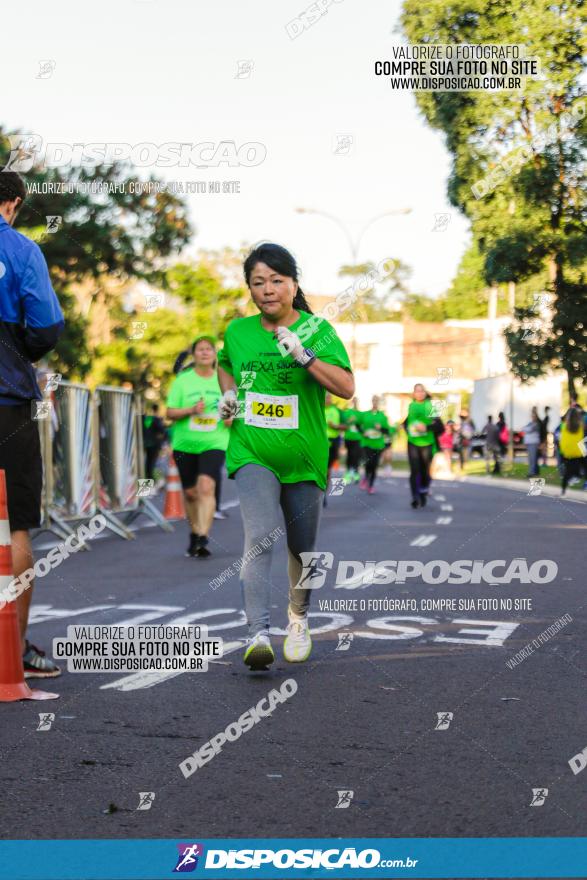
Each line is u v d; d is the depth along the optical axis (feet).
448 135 114.62
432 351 291.17
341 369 23.54
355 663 24.54
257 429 23.79
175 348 137.90
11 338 21.53
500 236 116.47
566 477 96.63
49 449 49.06
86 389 53.26
